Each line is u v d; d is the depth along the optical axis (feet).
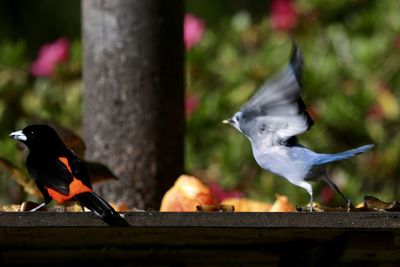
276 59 51.88
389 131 51.11
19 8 73.15
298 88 25.46
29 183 35.40
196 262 31.76
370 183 50.55
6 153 47.29
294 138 27.66
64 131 35.76
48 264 31.78
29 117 52.16
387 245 27.17
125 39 36.45
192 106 50.83
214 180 49.32
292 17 53.78
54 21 73.51
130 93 36.40
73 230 26.78
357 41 52.39
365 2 54.49
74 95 51.70
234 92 50.78
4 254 30.27
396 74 51.52
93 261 31.68
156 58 36.50
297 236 28.04
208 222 25.80
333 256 28.53
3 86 52.21
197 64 51.93
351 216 26.05
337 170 50.24
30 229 26.55
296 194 47.88
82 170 26.91
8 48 52.85
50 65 52.60
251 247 29.81
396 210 27.63
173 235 27.71
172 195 32.12
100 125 36.60
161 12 36.55
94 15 36.83
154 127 36.40
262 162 27.09
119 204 35.09
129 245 29.37
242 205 33.22
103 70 36.60
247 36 54.34
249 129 27.04
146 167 36.37
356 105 50.19
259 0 70.54
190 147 50.08
